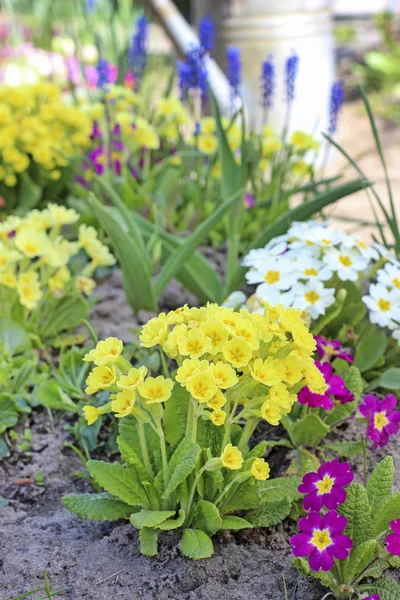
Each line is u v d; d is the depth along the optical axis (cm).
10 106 107
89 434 76
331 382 71
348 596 62
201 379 60
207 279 93
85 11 201
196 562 65
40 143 105
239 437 69
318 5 159
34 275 84
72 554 66
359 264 78
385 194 156
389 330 84
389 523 61
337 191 86
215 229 109
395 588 61
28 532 69
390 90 238
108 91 112
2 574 65
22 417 79
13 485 74
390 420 68
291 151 107
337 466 62
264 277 79
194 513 66
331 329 83
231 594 63
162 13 151
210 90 93
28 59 191
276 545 67
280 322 64
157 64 201
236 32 158
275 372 62
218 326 62
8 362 82
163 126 115
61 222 88
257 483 65
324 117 169
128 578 64
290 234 81
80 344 89
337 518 60
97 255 89
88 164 112
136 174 116
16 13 225
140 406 67
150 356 83
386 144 189
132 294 91
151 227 97
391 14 272
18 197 111
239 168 94
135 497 66
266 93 106
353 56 280
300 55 160
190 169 118
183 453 64
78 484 74
